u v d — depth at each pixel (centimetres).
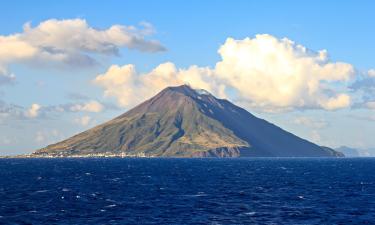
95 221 9544
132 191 15425
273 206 11781
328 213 10712
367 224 9494
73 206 11631
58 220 9650
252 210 11075
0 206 11606
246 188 16762
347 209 11344
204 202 12475
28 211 10794
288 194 14688
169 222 9475
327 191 15712
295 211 10950
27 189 16188
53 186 17500
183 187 17050
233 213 10612
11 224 9212
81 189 16175
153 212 10694
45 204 12000
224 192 15200
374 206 11900
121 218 9894
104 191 15425
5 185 17925
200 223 9375
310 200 13075
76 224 9212
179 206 11669
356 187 17350
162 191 15450
